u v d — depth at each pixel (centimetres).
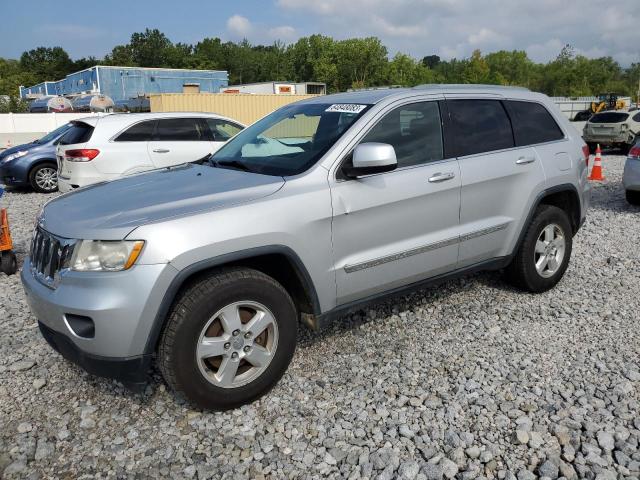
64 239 323
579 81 7288
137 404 358
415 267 420
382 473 289
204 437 324
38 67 12412
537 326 460
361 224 384
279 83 3462
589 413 336
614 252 679
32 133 3106
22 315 505
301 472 294
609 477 282
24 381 388
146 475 294
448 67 10406
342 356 414
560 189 509
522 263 502
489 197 459
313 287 368
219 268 339
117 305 302
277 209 345
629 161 948
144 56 13112
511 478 285
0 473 296
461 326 461
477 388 366
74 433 330
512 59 9275
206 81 4859
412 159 418
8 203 1148
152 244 306
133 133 960
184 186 372
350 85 10438
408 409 345
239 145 455
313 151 392
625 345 426
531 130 507
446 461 297
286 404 353
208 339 327
